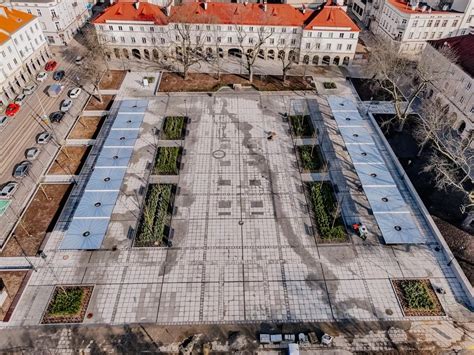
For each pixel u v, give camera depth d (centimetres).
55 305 5447
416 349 5056
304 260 6106
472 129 8081
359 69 10969
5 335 5169
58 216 6756
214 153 8044
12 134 8519
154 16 10644
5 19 9612
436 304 5525
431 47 9550
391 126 8825
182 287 5731
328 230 6488
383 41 10500
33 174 7581
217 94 9819
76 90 9744
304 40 10681
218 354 5012
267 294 5653
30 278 5809
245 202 7025
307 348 5047
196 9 10800
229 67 10925
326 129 8744
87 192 6856
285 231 6544
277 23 10594
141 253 6166
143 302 5544
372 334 5203
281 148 8212
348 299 5594
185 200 7044
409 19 10731
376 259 6119
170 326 5291
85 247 6003
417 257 6150
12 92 9656
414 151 8144
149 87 10069
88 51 11069
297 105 9488
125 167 7388
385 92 9944
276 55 11188
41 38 10788
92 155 8031
